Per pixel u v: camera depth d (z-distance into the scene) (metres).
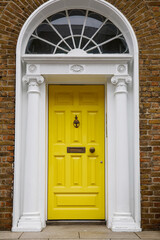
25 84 4.58
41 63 4.49
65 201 4.69
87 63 4.52
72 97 4.88
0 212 4.29
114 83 4.50
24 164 4.44
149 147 4.39
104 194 4.71
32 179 4.34
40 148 4.54
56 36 4.73
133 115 4.50
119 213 4.33
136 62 4.47
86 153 4.77
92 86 4.89
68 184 4.72
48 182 4.71
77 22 4.77
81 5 4.66
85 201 4.70
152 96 4.46
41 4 4.59
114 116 4.60
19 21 4.55
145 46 4.54
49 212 4.67
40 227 4.24
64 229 4.36
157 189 4.34
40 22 4.70
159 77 4.48
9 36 4.52
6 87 4.45
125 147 4.42
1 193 4.31
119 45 4.73
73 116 4.84
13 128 4.41
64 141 4.79
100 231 4.26
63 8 4.69
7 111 4.42
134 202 4.36
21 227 4.21
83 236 4.00
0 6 4.55
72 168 4.75
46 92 4.79
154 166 4.37
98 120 4.84
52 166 4.75
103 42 4.73
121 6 4.61
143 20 4.57
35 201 4.35
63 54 4.50
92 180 4.73
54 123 4.82
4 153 4.36
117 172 4.41
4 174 4.33
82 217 4.68
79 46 4.69
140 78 4.48
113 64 4.52
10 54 4.50
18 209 4.29
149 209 4.31
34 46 4.70
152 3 4.60
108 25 4.78
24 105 4.55
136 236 4.00
